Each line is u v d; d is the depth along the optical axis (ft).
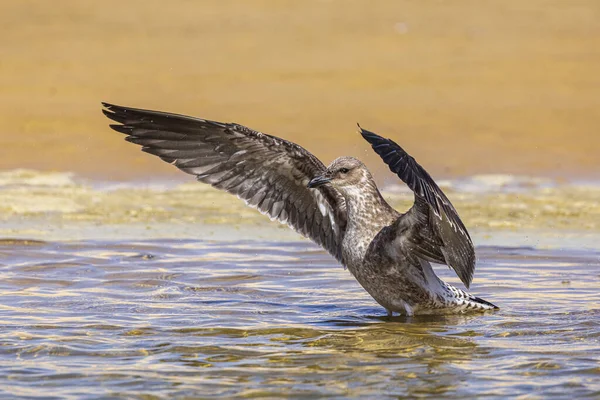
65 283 41.42
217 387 29.89
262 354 32.86
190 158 36.96
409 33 118.73
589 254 46.70
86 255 46.09
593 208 57.06
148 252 46.96
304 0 139.23
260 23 124.88
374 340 34.24
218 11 132.67
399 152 30.94
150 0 138.82
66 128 78.84
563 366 31.55
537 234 50.80
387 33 118.73
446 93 92.22
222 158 37.17
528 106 87.61
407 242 35.37
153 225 53.01
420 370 31.27
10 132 77.25
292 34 118.62
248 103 87.66
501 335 34.76
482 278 42.78
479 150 73.46
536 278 42.63
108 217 54.80
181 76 98.43
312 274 43.50
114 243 48.57
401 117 83.35
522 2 138.21
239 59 106.22
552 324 35.91
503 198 59.88
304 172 37.35
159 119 36.11
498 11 132.16
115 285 41.22
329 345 33.71
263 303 38.99
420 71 100.94
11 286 40.83
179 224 53.42
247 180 37.81
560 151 73.31
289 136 76.95
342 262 39.19
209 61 105.19
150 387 29.94
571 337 34.42
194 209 57.31
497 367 31.55
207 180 37.29
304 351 33.12
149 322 36.19
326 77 98.37
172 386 29.96
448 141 76.07
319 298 39.93
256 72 100.48
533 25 123.44
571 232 51.24
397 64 103.91
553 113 85.20
